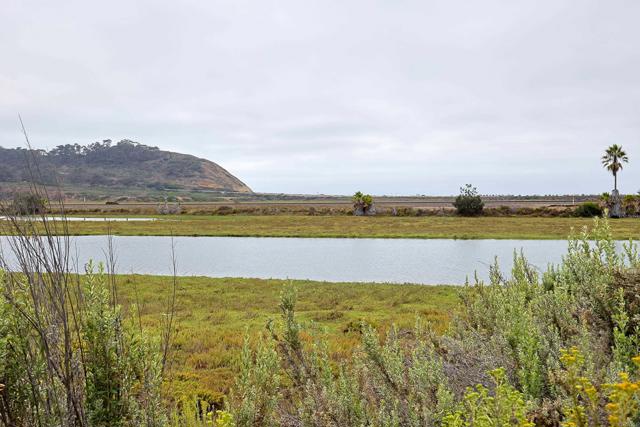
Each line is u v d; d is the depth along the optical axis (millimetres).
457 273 25922
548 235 45062
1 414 2844
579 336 3613
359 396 3682
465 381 3693
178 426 4645
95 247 37812
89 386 3053
